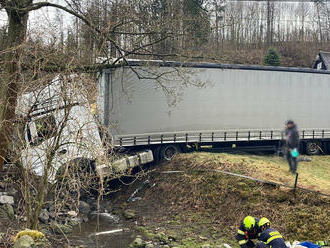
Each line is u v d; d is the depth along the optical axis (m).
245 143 16.25
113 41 11.55
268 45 52.72
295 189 9.22
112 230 9.39
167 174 12.62
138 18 12.36
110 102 12.48
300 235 8.05
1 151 8.87
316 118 17.00
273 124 15.87
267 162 12.98
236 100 15.09
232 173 10.91
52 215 9.41
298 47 52.34
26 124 6.81
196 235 8.88
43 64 7.05
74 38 11.16
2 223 8.08
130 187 12.91
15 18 9.84
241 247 6.15
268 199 9.38
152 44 12.84
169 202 11.13
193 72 13.29
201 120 14.42
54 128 6.42
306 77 16.69
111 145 6.66
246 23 56.28
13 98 8.37
